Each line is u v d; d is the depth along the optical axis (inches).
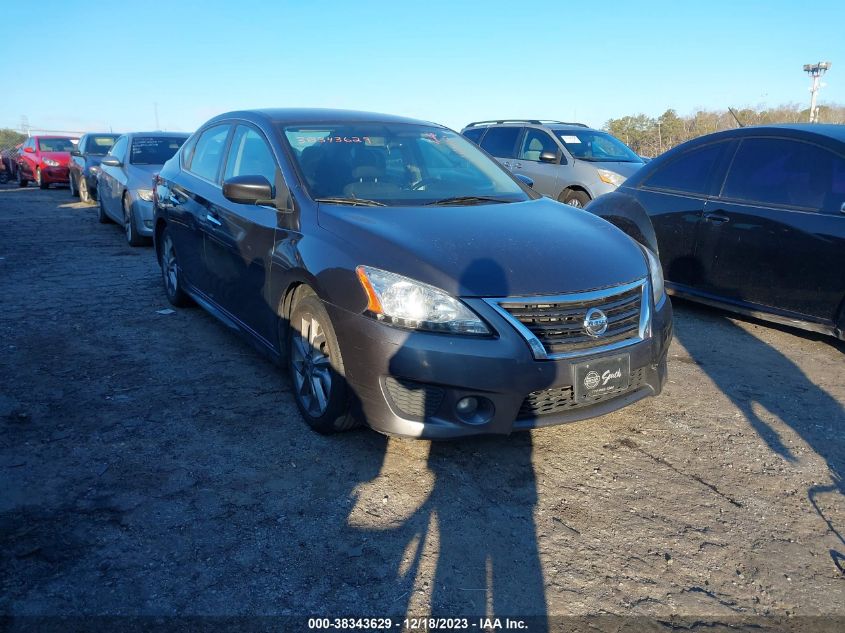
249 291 162.6
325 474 123.8
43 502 112.5
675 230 230.2
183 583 94.3
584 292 122.3
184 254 209.3
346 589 94.3
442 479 123.5
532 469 128.3
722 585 98.1
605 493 121.0
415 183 162.6
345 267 126.0
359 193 152.0
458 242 127.9
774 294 201.8
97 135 617.9
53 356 181.5
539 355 117.1
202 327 209.2
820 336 212.4
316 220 140.6
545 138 415.5
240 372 171.8
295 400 145.8
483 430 118.0
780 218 198.2
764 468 131.4
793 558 104.5
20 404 150.0
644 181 245.4
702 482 125.9
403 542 105.0
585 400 123.3
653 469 130.0
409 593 94.0
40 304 234.8
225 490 117.6
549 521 111.9
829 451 138.5
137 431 138.5
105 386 161.5
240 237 164.2
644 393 135.7
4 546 100.6
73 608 88.8
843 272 183.5
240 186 149.4
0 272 286.8
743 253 208.5
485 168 181.6
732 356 193.5
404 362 116.2
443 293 116.3
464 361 114.5
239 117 188.7
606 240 141.9
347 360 124.0
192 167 210.7
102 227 429.4
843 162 189.8
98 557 99.0
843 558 104.9
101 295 249.3
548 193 401.7
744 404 160.7
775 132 209.8
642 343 130.3
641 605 93.4
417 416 119.2
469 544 105.0
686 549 106.0
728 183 217.3
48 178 768.9
